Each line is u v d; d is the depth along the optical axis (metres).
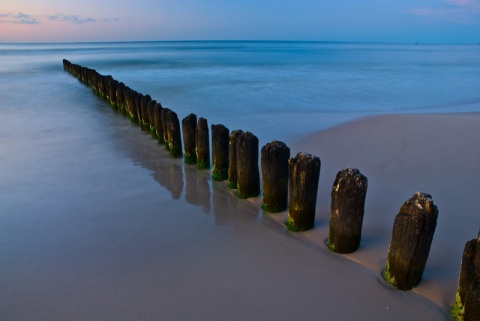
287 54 67.69
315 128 11.39
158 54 68.00
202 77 27.58
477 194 6.29
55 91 20.50
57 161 8.77
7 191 7.04
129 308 3.92
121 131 11.59
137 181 7.47
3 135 11.20
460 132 9.51
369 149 8.84
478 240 3.27
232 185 6.77
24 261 4.79
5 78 26.95
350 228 4.56
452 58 52.19
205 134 7.74
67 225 5.73
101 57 56.59
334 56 59.16
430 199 3.81
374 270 4.38
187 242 5.17
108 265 4.68
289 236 5.21
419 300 3.89
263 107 15.87
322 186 6.91
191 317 3.79
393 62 43.78
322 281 4.27
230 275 4.43
